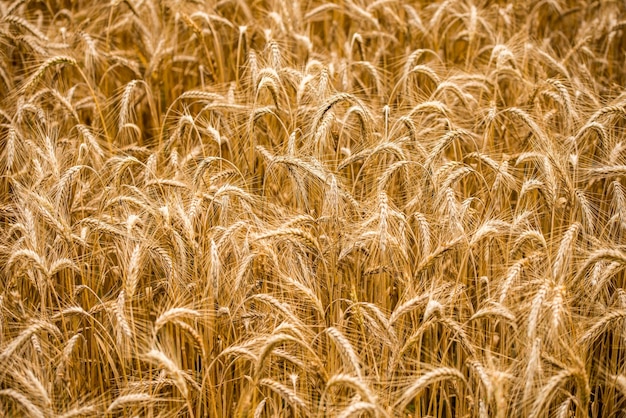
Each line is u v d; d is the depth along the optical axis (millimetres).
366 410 2965
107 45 5711
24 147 4617
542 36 7043
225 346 3836
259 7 6676
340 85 5379
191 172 4613
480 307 3832
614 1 6645
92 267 4051
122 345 3502
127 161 4098
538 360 3057
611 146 4480
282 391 3285
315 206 4406
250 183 4477
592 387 4070
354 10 6344
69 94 5293
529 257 3652
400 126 4301
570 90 5082
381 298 4004
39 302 4188
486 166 4809
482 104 5270
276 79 4594
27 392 3334
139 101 5812
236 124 5027
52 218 3719
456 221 3727
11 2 6598
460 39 6277
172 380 3555
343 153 4773
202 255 3707
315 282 3865
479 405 3361
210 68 5637
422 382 3178
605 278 3631
